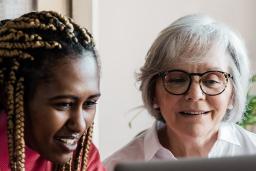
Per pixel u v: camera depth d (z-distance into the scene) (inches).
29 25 32.1
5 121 33.8
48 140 31.2
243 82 51.7
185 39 48.6
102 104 99.7
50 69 30.4
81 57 31.3
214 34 49.0
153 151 54.6
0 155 34.0
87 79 31.0
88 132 35.9
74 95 30.4
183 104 49.5
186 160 19.3
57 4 81.0
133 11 98.7
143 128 101.3
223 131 54.1
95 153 41.5
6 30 32.7
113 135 101.0
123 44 99.1
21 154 31.7
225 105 50.3
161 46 49.9
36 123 31.1
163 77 50.1
